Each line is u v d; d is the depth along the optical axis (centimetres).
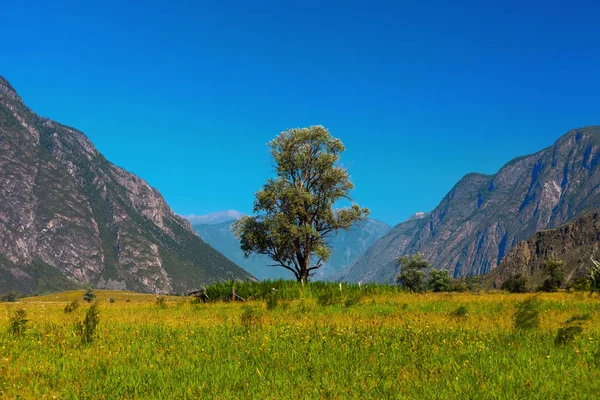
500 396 711
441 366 890
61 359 980
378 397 720
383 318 1655
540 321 1426
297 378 821
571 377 794
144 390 779
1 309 2419
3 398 735
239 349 1078
